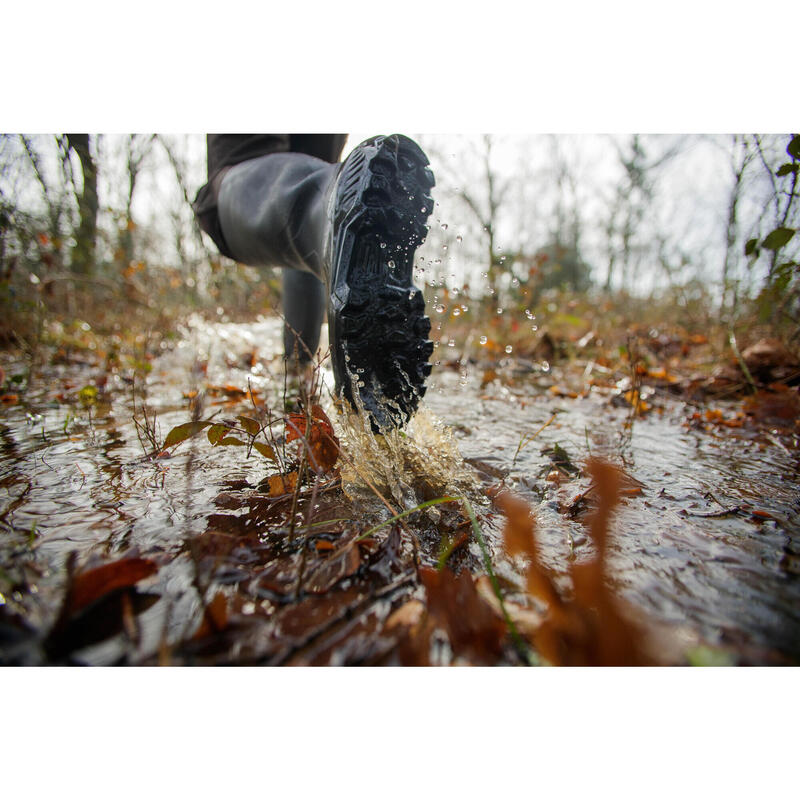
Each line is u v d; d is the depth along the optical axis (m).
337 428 1.27
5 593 0.74
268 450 1.11
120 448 1.48
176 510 1.03
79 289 4.75
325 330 2.23
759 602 0.76
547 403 2.41
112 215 5.31
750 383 2.45
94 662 0.61
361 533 0.93
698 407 2.29
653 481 1.29
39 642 0.64
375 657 0.64
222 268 6.05
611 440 1.67
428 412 1.41
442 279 1.38
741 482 1.28
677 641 0.66
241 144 1.97
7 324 3.42
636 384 2.32
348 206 1.19
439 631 0.67
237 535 0.92
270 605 0.72
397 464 1.19
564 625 0.63
